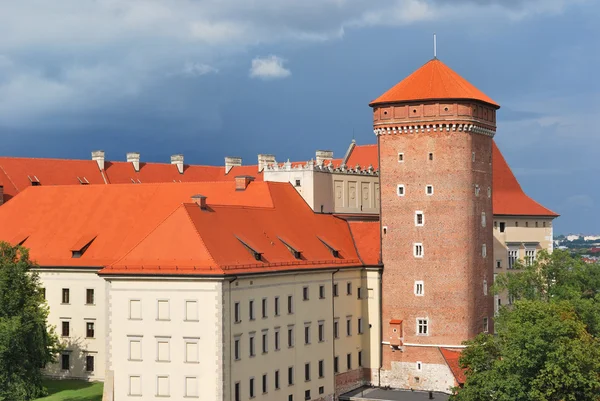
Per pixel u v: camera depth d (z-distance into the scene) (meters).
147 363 134.25
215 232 140.50
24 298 146.88
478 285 168.88
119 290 135.88
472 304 167.12
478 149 171.25
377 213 199.50
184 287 132.62
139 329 134.75
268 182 169.12
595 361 129.75
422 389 167.25
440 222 166.75
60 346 156.00
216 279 130.50
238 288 135.00
